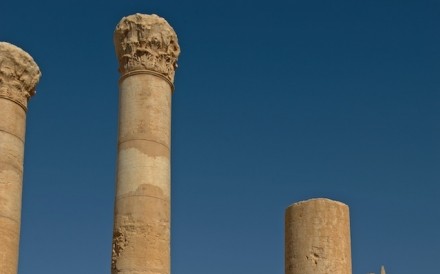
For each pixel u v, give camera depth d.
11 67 28.61
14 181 27.58
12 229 27.03
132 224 24.03
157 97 25.64
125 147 24.97
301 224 27.64
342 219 27.89
